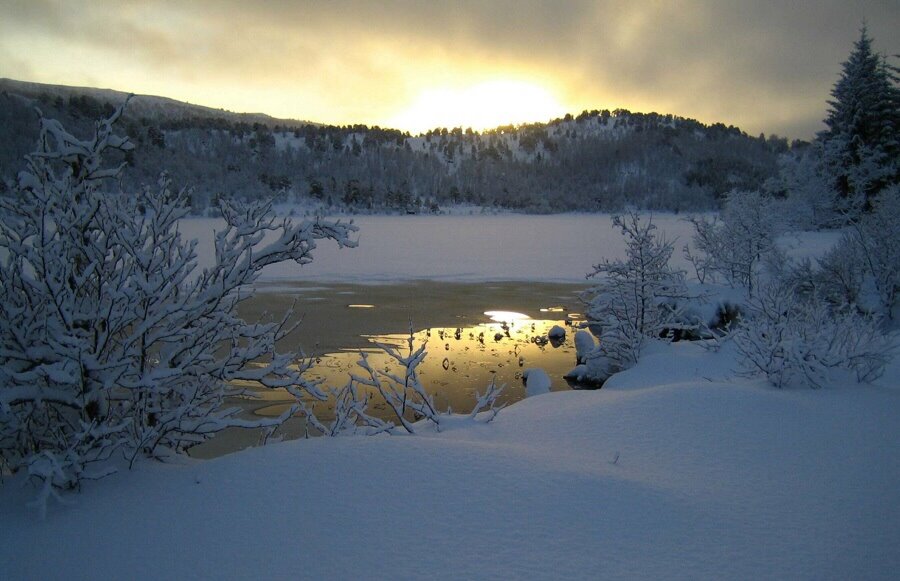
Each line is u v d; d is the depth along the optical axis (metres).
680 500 5.01
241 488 4.91
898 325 18.94
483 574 3.81
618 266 15.95
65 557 4.08
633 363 15.23
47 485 4.64
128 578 3.82
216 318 6.27
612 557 4.06
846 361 9.87
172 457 6.20
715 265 24.17
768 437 7.07
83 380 5.52
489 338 21.14
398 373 16.58
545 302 28.00
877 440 6.86
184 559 4.01
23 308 5.50
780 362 9.77
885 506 5.09
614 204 171.75
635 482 5.29
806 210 35.44
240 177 145.12
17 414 5.58
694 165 185.12
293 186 159.62
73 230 5.78
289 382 6.48
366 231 84.19
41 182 5.78
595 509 4.70
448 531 4.32
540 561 3.98
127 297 5.52
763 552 4.23
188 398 6.36
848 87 37.28
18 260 5.57
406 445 5.75
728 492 5.39
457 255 48.59
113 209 5.95
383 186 174.12
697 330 19.86
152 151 127.00
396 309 26.06
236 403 13.70
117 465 5.67
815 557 4.18
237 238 6.23
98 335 5.82
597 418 8.27
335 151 197.75
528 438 7.67
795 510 4.98
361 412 7.42
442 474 5.15
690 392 8.68
